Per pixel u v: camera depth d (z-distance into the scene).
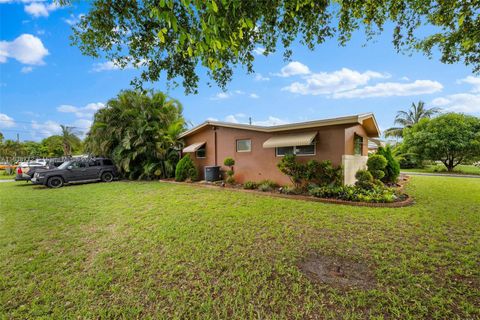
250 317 2.65
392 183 12.21
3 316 2.75
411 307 2.72
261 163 12.04
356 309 2.72
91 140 17.23
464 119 20.47
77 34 4.87
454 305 2.75
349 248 4.36
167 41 4.55
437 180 14.00
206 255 4.17
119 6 4.30
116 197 9.76
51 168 14.85
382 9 5.00
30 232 5.54
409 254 4.05
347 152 9.89
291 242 4.68
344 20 5.04
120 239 5.03
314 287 3.15
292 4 4.00
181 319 2.65
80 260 4.11
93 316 2.73
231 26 3.05
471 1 4.52
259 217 6.39
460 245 4.38
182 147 16.66
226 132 13.64
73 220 6.46
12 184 15.30
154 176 16.92
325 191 8.62
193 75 5.57
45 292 3.19
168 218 6.46
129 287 3.28
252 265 3.78
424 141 21.61
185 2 2.27
